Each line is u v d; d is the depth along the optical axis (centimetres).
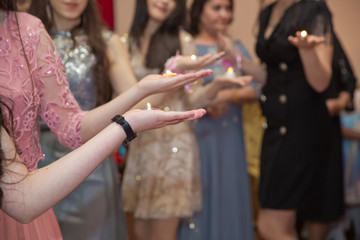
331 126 246
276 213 243
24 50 116
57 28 175
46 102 122
